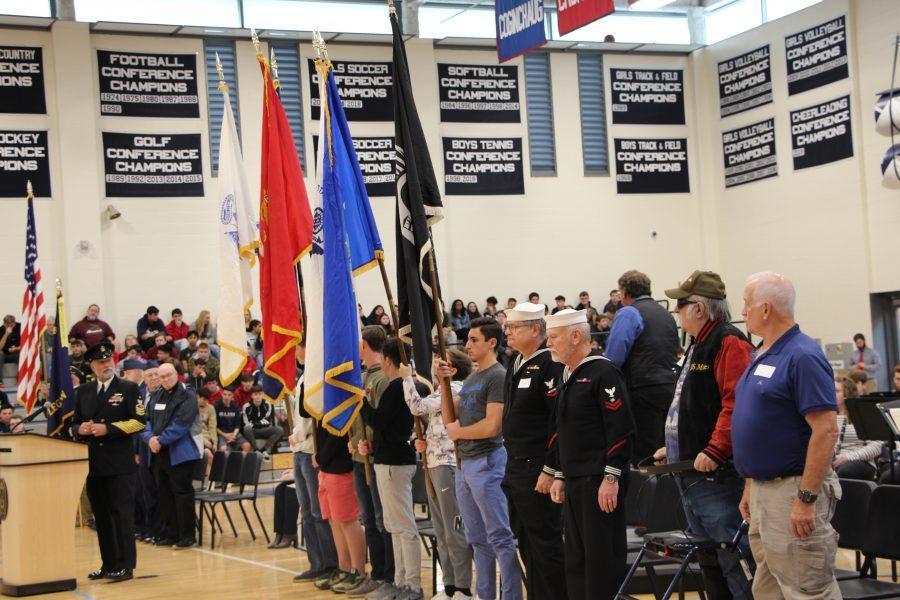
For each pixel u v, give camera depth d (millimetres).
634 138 20938
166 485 10562
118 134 17703
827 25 18750
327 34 18641
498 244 19969
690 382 4793
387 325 17859
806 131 19219
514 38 13445
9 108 17078
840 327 18719
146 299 17719
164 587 8008
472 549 6309
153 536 10891
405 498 6562
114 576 8406
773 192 19891
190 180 18078
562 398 5023
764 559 4176
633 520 6156
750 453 4121
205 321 17438
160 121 17969
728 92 20734
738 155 20578
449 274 19641
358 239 6902
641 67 21062
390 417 6504
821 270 19031
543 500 5289
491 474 5734
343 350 6551
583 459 4910
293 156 7730
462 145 19859
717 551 4656
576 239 20469
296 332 7336
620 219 20750
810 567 3959
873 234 18156
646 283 6777
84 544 11188
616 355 6578
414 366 6414
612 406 4832
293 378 7316
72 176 17250
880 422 7945
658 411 6488
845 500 5258
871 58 18078
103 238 17547
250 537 11031
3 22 16953
